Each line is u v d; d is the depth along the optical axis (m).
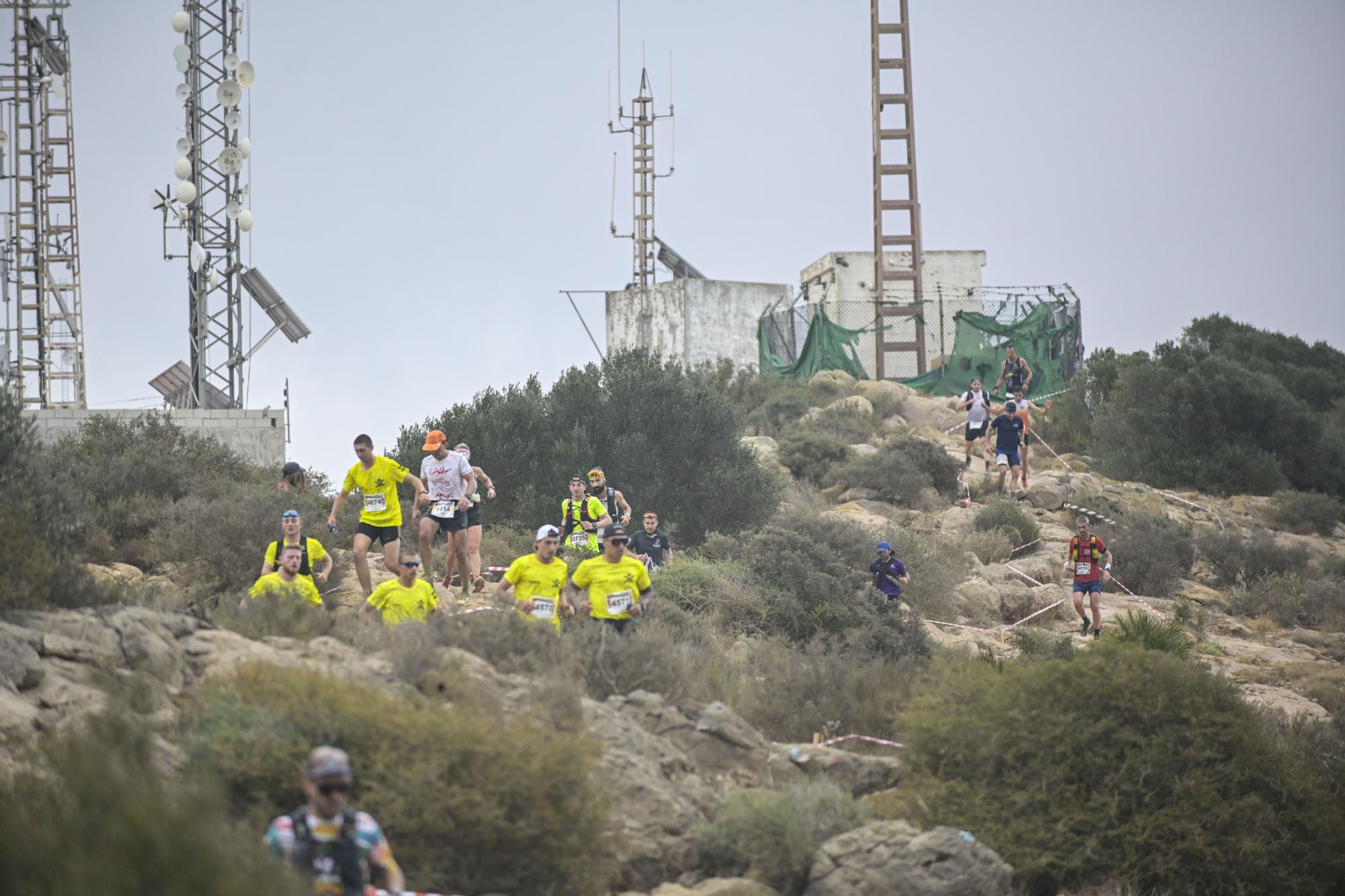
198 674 31.66
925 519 97.12
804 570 62.75
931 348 167.25
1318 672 64.88
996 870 30.98
